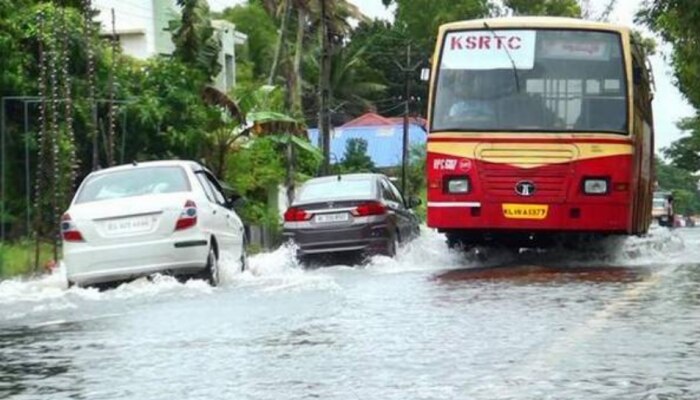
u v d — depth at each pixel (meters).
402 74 95.00
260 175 48.00
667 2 33.41
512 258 27.28
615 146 24.03
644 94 28.39
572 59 24.47
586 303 15.16
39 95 33.28
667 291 16.84
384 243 26.95
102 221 19.08
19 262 27.06
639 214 27.41
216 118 43.59
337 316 14.44
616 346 11.19
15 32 34.97
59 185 31.19
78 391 9.62
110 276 18.98
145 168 20.19
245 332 13.10
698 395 8.76
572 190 24.03
